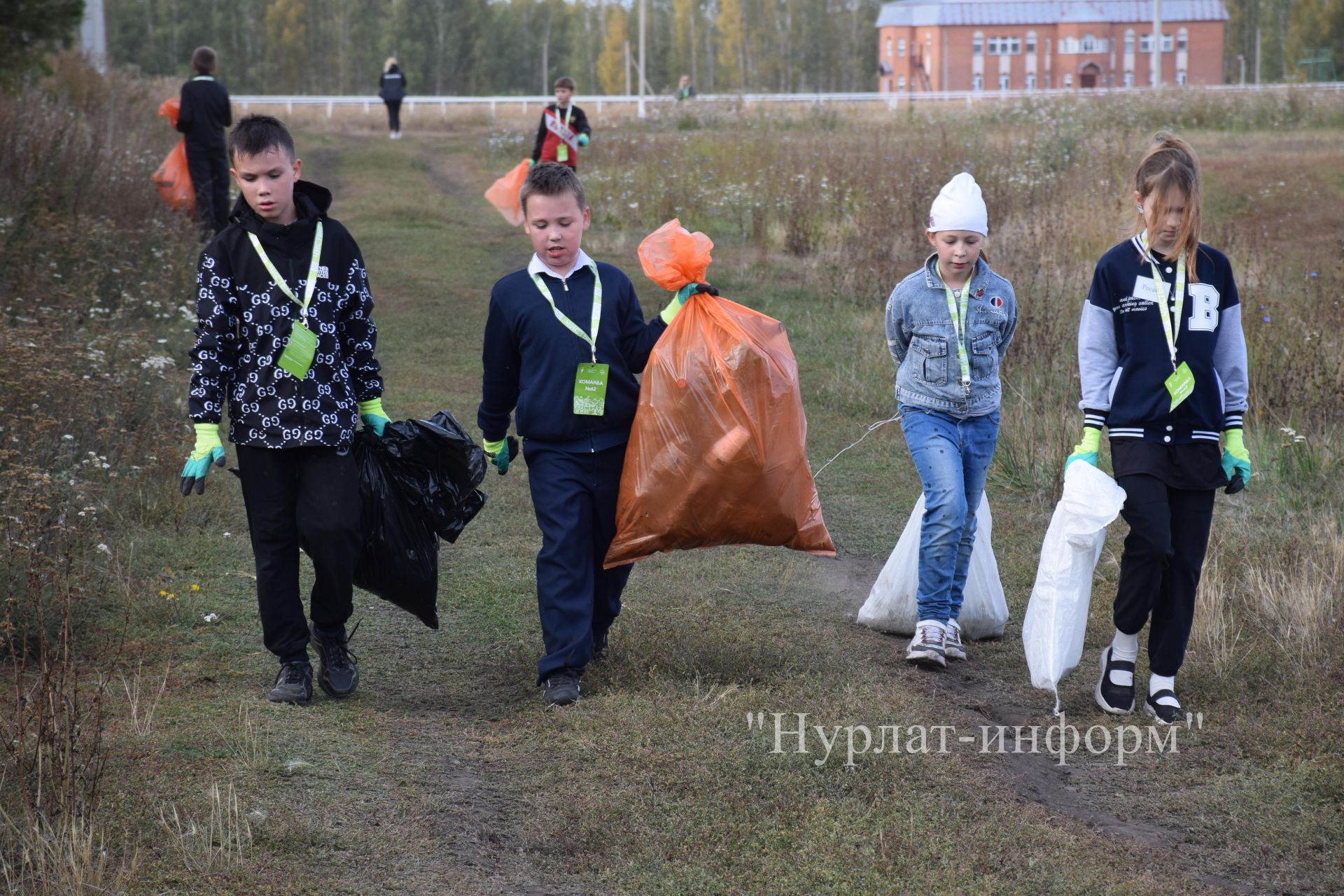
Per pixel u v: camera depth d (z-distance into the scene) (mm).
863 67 192750
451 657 8023
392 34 163875
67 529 8625
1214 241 21859
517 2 187625
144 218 20609
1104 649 8125
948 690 7816
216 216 23281
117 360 13094
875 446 13844
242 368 6691
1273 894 5473
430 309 20266
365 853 5355
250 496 6820
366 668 7789
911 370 8336
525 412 7355
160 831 5344
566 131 26844
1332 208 26844
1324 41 153875
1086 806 6289
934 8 141000
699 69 192375
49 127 22328
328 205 6906
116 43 145750
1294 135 40406
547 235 7262
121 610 8289
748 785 6172
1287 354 14586
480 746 6578
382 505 7242
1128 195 23359
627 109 62562
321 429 6691
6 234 16672
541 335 7254
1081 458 7348
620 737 6617
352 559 6934
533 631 8500
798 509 7328
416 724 6836
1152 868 5578
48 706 5734
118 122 31500
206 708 6793
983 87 141500
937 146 33406
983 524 8719
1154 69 66938
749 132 45062
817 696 7312
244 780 5883
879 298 20531
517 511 11305
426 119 58406
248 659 7695
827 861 5512
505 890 5199
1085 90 53906
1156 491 7102
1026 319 16125
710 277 22531
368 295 7027
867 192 27203
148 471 10742
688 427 7141
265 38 157750
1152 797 6367
